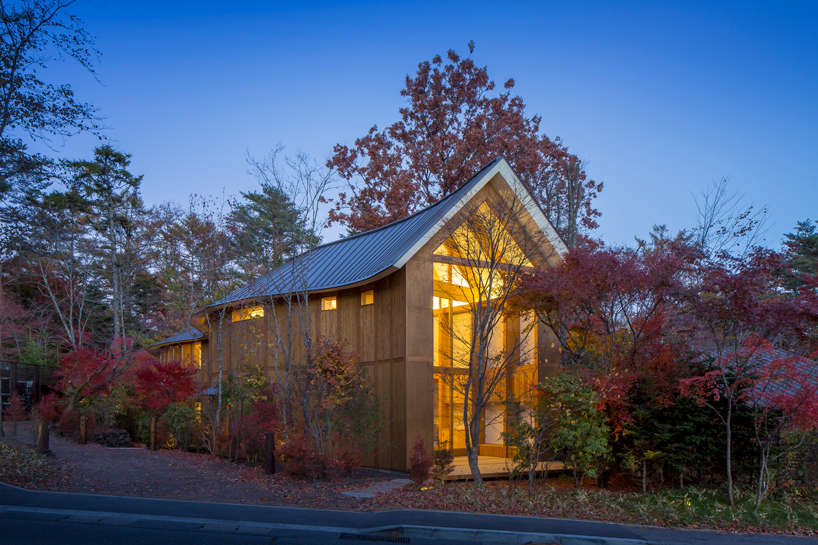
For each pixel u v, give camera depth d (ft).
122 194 118.93
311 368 53.88
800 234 118.32
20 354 100.01
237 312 75.92
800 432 48.14
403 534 32.78
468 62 116.57
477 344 57.62
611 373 49.47
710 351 52.49
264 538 30.17
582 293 49.44
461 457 63.31
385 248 63.67
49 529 29.63
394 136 117.50
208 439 68.95
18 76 47.85
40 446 51.52
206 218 91.61
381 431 55.31
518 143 105.09
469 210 57.06
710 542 32.37
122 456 59.21
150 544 27.86
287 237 78.07
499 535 32.32
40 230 87.10
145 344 111.45
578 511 40.14
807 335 43.50
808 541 33.50
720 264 45.44
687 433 50.34
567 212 112.37
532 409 52.54
